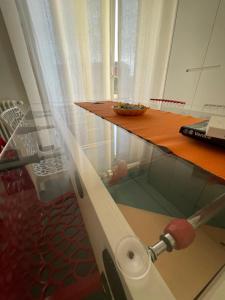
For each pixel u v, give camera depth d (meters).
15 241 0.50
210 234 0.43
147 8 2.12
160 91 2.69
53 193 0.78
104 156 0.72
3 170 0.66
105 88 2.37
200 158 0.54
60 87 2.10
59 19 1.82
